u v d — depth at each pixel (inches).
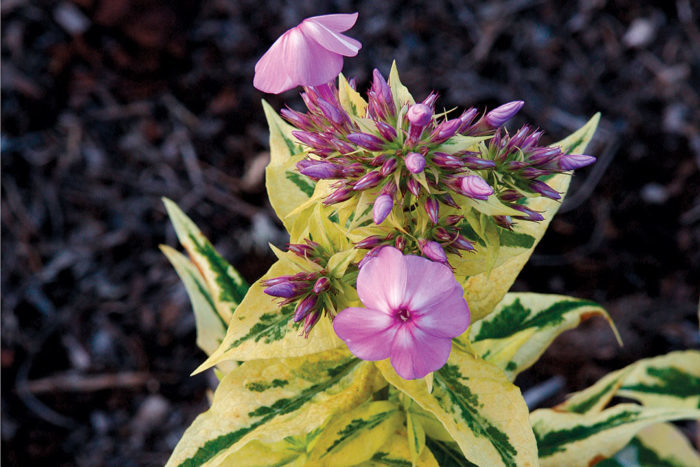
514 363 15.1
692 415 13.8
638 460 17.1
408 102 12.1
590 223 26.2
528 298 15.1
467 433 11.9
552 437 14.6
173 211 15.1
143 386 23.9
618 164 27.0
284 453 13.6
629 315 24.3
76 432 23.1
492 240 11.9
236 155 27.3
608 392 16.1
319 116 12.3
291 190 13.1
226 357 11.9
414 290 10.7
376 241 11.8
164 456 22.7
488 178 11.9
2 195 25.9
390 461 13.1
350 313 10.8
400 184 11.6
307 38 11.3
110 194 26.5
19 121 26.8
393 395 13.5
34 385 23.6
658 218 26.1
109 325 24.6
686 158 26.7
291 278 11.8
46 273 25.2
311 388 12.8
